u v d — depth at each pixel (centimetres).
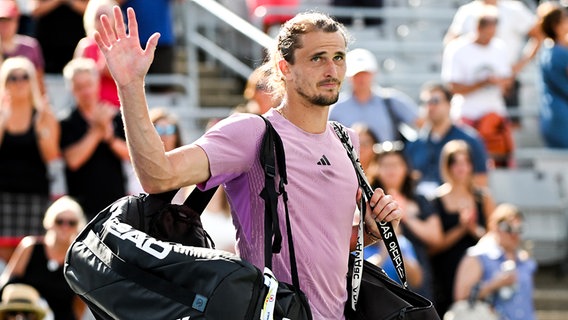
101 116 1111
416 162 1267
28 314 916
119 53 500
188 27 1477
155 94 1422
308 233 539
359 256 564
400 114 1298
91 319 1005
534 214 1412
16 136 1099
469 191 1134
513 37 1573
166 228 535
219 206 969
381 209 567
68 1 1374
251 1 1609
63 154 1114
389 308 565
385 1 1770
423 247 1091
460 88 1428
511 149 1430
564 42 1477
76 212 989
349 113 1273
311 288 540
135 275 500
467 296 1084
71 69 1122
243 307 491
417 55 1642
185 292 493
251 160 534
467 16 1534
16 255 987
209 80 1602
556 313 1287
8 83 1099
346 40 551
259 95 1110
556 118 1473
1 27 1273
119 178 1119
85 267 513
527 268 1098
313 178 542
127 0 1391
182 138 1025
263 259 537
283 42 546
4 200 1099
